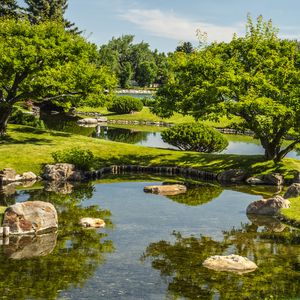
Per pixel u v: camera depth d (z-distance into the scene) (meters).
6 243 19.86
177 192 31.67
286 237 21.61
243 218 24.98
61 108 85.12
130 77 180.50
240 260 17.62
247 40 37.97
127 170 39.19
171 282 15.95
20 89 43.59
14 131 46.78
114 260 18.02
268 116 35.25
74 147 41.19
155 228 22.67
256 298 14.70
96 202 27.83
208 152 46.47
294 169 37.03
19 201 27.36
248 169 37.50
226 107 35.22
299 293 15.09
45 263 17.52
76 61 43.53
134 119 84.00
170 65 39.97
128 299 14.54
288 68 35.88
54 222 22.30
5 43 39.75
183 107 38.66
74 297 14.55
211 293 15.06
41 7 99.38
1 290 14.93
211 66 36.88
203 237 21.41
